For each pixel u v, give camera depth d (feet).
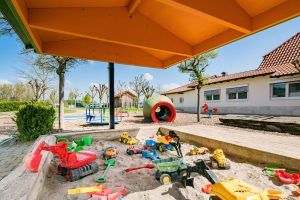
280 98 39.01
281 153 11.11
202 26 10.98
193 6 7.18
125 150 15.87
